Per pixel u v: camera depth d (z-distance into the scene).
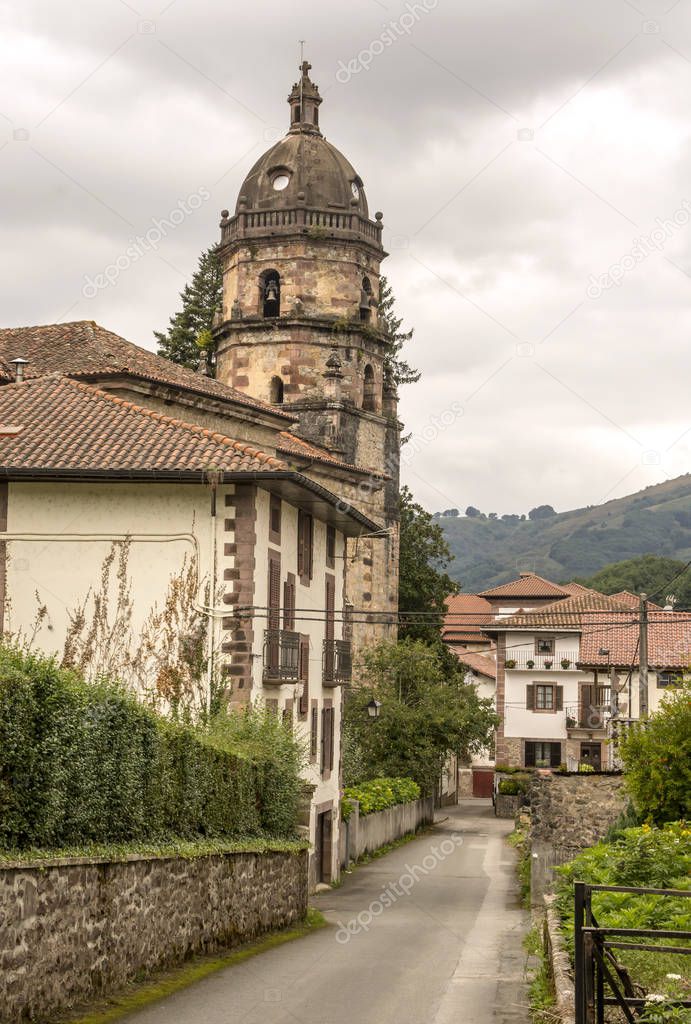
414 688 60.97
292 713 32.97
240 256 55.62
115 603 29.66
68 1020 14.02
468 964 20.77
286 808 26.56
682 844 18.81
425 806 62.28
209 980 17.67
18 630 29.70
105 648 29.58
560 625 72.88
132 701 17.64
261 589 30.44
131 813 17.45
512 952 22.66
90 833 16.06
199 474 28.86
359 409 55.53
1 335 42.78
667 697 28.58
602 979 10.92
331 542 39.22
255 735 26.89
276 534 32.03
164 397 39.22
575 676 73.38
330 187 55.34
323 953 21.73
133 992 16.17
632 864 18.17
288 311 54.84
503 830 62.47
